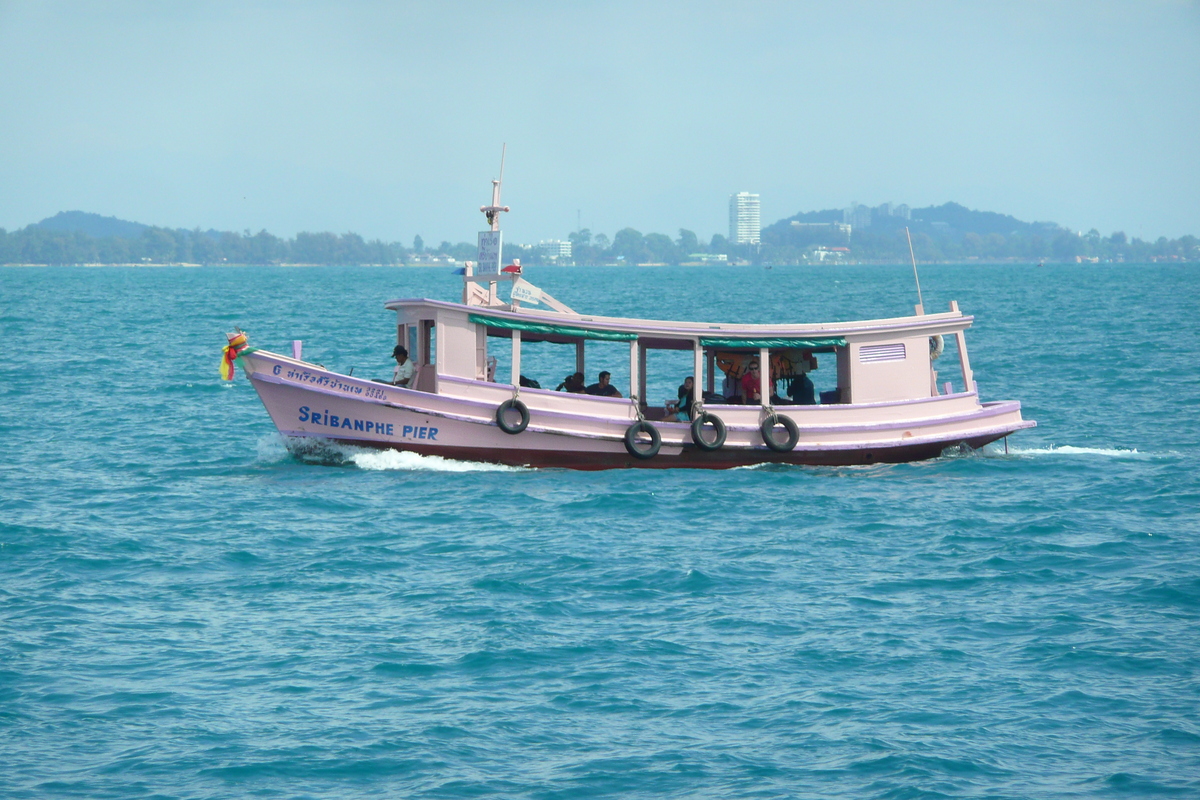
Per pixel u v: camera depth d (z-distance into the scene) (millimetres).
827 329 103438
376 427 100000
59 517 86688
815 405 103125
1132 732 51656
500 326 100062
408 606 67250
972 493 95438
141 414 138250
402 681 56844
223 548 78750
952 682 56750
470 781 47656
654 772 48438
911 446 105500
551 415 99688
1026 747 50469
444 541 80375
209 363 195750
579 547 79000
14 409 141250
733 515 87938
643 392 109250
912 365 105938
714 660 59469
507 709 53875
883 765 48812
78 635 62188
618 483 97250
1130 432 126875
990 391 162000
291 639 62031
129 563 75312
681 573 73250
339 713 53406
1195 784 47344
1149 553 77750
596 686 56312
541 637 62344
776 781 47750
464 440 99938
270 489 95375
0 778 47281
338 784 47406
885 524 85688
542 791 46969
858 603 68062
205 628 63594
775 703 54594
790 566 75188
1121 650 60312
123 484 98438
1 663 58156
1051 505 91250
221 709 53688
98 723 52094
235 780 47531
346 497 92375
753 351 106375
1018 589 70562
